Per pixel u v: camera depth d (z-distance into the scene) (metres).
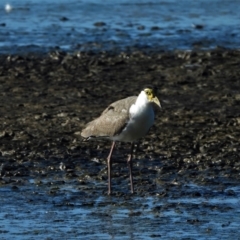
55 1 42.41
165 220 12.69
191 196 13.95
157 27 34.22
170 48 29.02
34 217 12.89
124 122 13.81
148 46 29.41
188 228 12.30
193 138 17.69
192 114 19.64
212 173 15.30
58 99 21.17
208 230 12.19
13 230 12.27
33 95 21.58
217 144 17.22
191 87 22.53
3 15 38.03
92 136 14.38
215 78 23.59
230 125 18.67
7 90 22.11
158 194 14.02
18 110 20.05
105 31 33.25
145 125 13.82
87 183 14.79
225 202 13.61
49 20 36.50
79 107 20.34
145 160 16.20
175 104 20.66
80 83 23.03
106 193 14.15
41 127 18.53
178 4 42.47
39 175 15.26
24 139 17.56
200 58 26.25
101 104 20.69
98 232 12.16
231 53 27.09
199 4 42.44
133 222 12.61
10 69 24.72
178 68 24.97
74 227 12.40
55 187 14.49
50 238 11.88
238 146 17.08
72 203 13.60
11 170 15.52
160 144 17.25
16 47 28.89
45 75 24.02
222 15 38.78
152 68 24.98
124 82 23.20
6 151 16.73
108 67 25.23
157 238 11.86
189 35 32.22
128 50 28.48
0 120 19.08
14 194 14.07
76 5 41.38
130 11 39.88
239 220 12.69
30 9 39.88
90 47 29.22
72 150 16.84
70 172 15.45
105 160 16.17
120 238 11.86
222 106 20.47
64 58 26.55
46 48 28.78
